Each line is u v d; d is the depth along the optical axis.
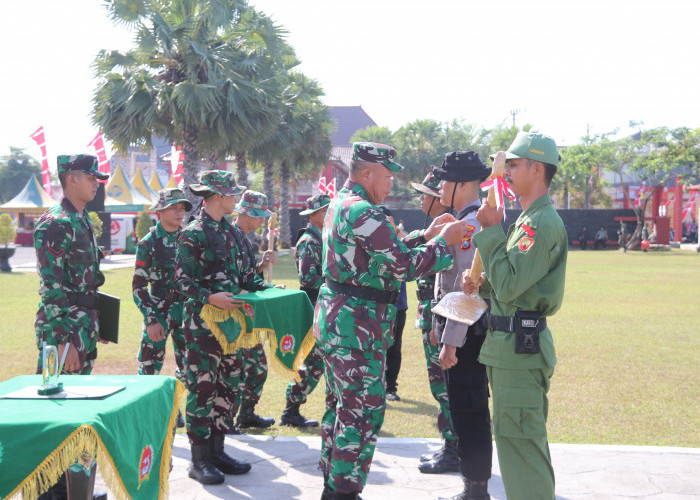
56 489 3.17
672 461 4.50
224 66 19.95
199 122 19.08
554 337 10.42
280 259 28.77
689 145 40.94
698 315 12.91
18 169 87.50
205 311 4.09
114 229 33.72
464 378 3.62
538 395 3.03
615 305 14.47
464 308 3.38
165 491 2.70
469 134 60.56
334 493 3.34
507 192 2.87
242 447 4.85
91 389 2.62
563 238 2.95
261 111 20.30
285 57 30.27
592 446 4.79
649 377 7.63
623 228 42.56
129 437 2.41
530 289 2.98
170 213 5.21
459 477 4.27
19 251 39.03
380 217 3.22
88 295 4.06
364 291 3.32
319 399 6.61
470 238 3.77
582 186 61.41
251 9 21.16
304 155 35.94
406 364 8.44
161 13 19.94
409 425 5.74
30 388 2.62
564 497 3.91
